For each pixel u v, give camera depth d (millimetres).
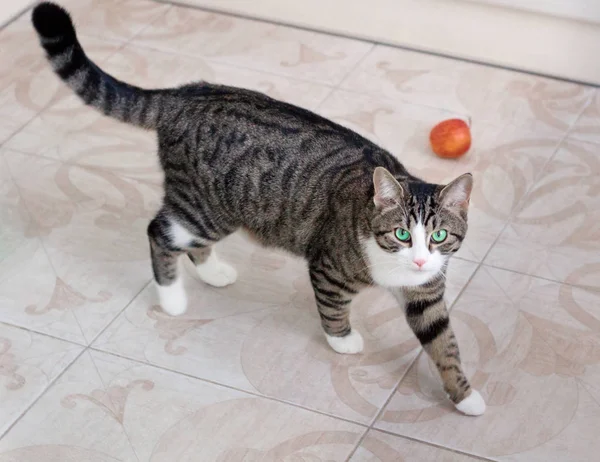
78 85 1925
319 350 1960
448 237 1781
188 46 2613
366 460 1804
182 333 1988
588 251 2117
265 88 2486
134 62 2564
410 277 1804
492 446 1824
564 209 2197
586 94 2471
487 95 2471
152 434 1842
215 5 2719
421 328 1871
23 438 1840
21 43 2621
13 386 1908
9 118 2408
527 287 2055
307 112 1909
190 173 1897
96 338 1979
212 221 1930
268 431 1844
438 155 2303
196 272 2090
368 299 2043
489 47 2545
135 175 2273
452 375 1856
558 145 2340
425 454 1812
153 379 1917
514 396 1888
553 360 1938
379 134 2365
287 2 2650
